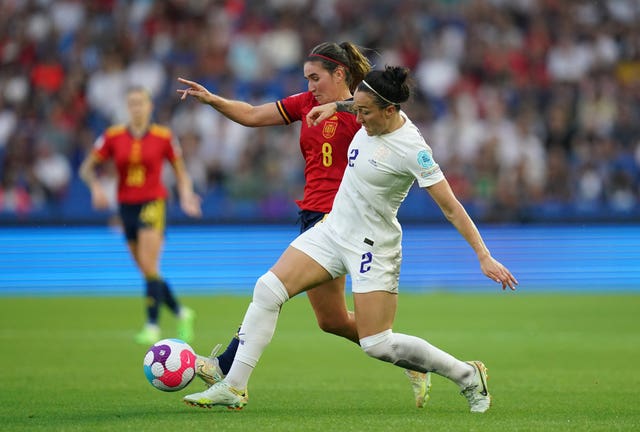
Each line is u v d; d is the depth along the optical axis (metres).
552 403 25.06
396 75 21.17
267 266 70.88
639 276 72.38
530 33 88.62
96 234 69.88
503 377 30.81
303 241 22.81
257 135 76.38
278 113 25.22
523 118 80.62
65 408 24.06
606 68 87.31
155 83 81.81
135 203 42.53
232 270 70.62
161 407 24.20
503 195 73.81
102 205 44.31
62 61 83.38
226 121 78.31
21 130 77.50
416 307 57.50
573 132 80.31
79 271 69.50
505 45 86.88
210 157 75.38
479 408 23.12
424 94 83.69
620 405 24.70
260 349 22.69
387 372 32.44
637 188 77.94
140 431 20.11
